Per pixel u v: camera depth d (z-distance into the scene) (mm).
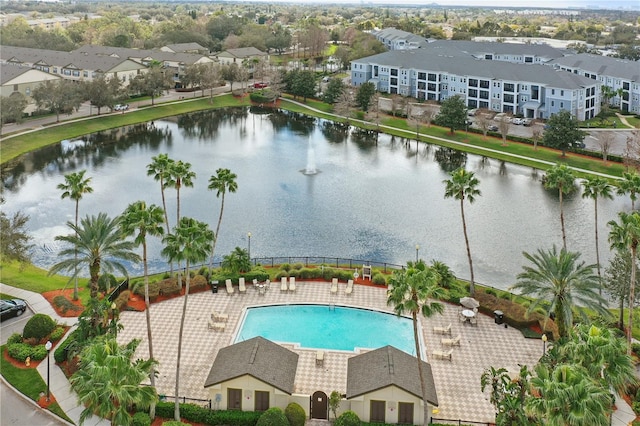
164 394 50969
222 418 47281
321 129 174875
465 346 59594
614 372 40062
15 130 152750
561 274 53406
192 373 54125
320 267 76875
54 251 86938
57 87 164125
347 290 70312
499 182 124250
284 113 196875
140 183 119375
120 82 185125
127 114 178750
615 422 47312
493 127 167125
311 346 59469
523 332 61938
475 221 101500
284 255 86688
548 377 36875
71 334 57500
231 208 105625
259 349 51031
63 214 101562
